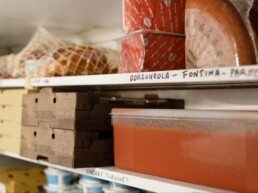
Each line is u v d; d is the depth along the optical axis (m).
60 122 1.21
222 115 0.86
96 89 1.58
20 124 1.45
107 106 1.22
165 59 1.06
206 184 0.89
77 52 1.41
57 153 1.22
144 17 1.06
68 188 1.57
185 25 1.02
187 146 0.93
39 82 1.35
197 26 0.97
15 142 1.48
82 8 1.48
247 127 0.82
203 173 0.90
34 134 1.35
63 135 1.20
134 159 1.07
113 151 1.22
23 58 1.57
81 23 1.75
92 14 1.57
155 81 0.96
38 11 1.53
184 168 0.94
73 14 1.58
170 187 0.92
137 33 1.04
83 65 1.39
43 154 1.29
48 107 1.28
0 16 1.61
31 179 1.82
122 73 1.07
